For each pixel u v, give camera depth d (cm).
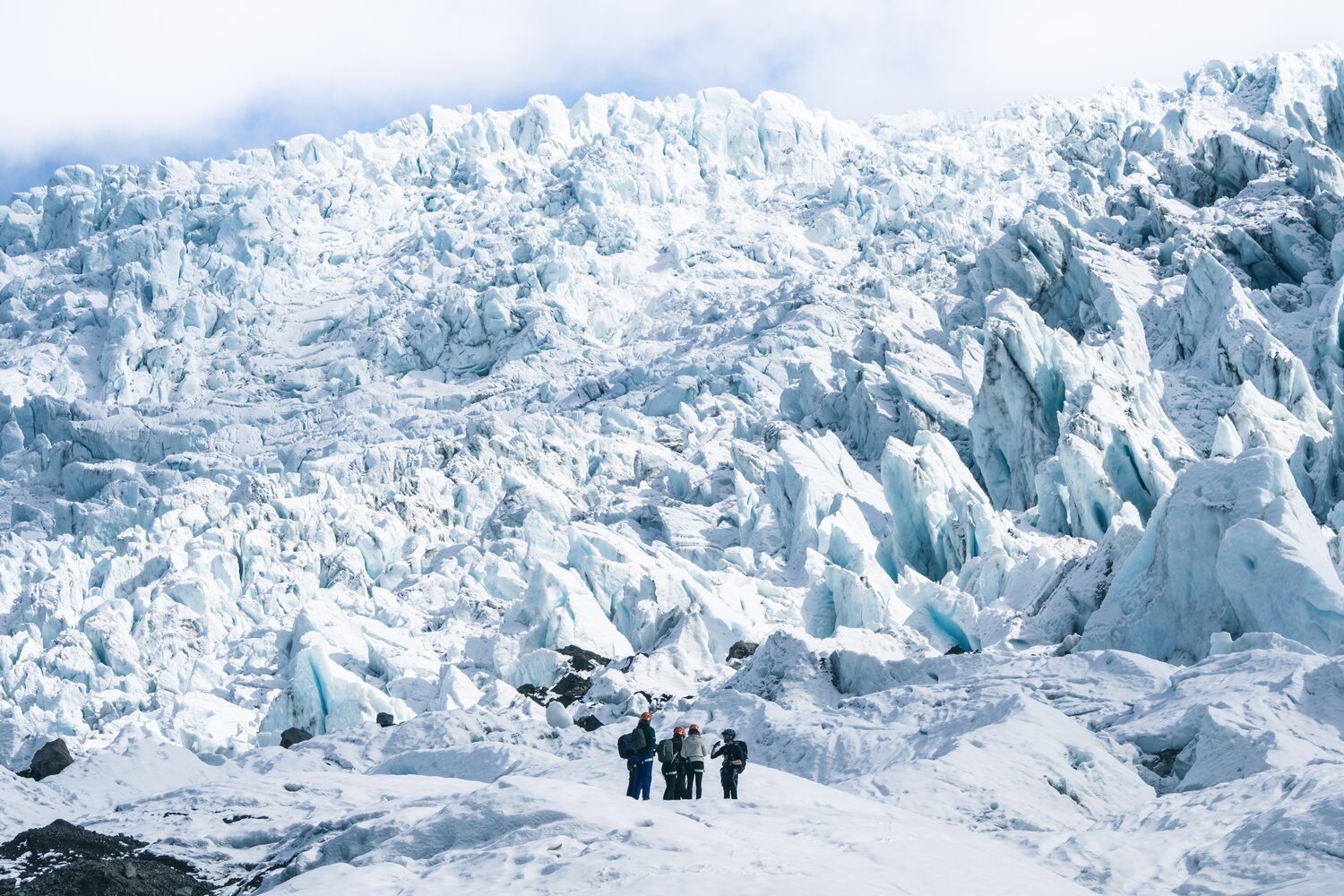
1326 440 6488
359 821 2409
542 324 15400
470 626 7281
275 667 6919
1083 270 9888
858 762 3216
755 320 13375
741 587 6869
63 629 7806
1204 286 8669
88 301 18288
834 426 9962
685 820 1995
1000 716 3152
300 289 18600
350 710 5422
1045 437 7938
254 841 2517
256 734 5616
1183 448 7288
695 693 4775
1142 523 6781
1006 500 8238
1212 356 8294
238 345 17112
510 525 9162
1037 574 5641
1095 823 2406
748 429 10712
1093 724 3244
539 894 1641
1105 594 4934
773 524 8412
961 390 9412
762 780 2558
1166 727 2997
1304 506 4325
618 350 14825
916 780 2655
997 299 8356
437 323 15850
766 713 3675
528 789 2092
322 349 16725
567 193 19175
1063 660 3825
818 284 13262
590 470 10806
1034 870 1891
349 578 8712
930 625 5569
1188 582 4338
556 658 5716
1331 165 10350
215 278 18388
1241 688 3102
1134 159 13638
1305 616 3862
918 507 7312
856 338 12050
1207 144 11525
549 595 6431
